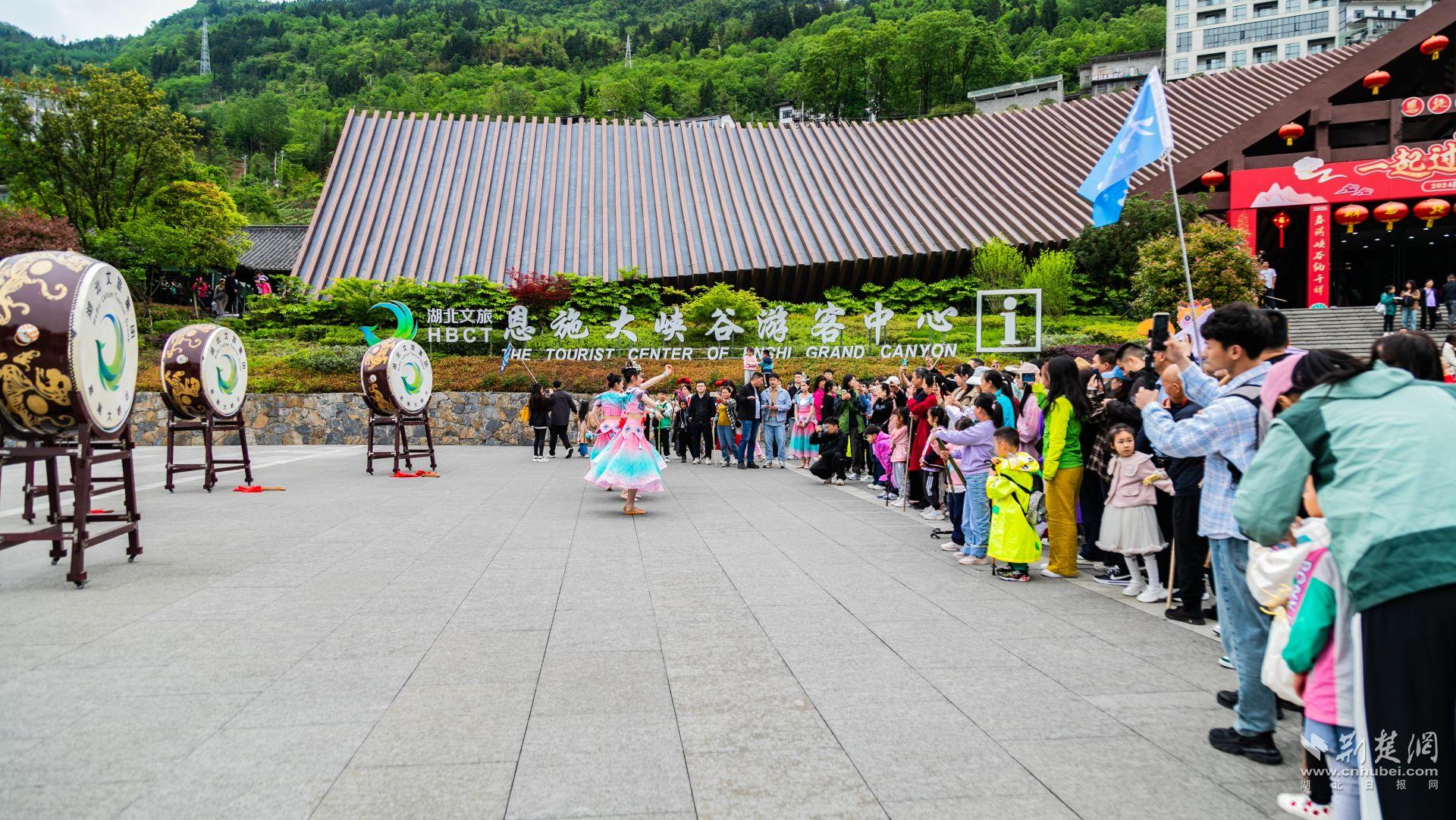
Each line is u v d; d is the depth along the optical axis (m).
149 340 27.80
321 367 23.20
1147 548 5.91
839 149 37.69
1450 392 2.68
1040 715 3.88
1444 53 28.66
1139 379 6.44
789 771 3.27
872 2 116.75
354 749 3.45
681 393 17.97
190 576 6.65
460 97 96.88
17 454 6.34
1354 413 2.67
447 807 2.97
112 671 4.40
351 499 11.37
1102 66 77.56
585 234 32.59
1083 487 7.26
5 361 6.17
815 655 4.75
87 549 7.72
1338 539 2.60
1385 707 2.41
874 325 24.38
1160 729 3.73
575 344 25.33
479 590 6.21
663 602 5.92
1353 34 69.25
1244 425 3.79
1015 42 94.31
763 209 34.06
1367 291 36.09
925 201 33.81
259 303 27.75
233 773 3.23
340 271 30.09
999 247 28.56
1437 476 2.46
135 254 29.61
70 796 3.05
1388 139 29.45
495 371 23.33
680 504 11.07
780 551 7.82
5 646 4.82
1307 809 2.96
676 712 3.88
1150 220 26.81
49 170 30.67
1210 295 22.77
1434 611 2.36
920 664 4.59
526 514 10.09
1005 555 6.61
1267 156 28.95
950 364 22.55
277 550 7.71
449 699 4.02
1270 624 3.51
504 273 30.27
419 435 22.39
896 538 8.62
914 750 3.48
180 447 21.44
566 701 4.01
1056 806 3.01
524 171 35.50
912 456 10.30
